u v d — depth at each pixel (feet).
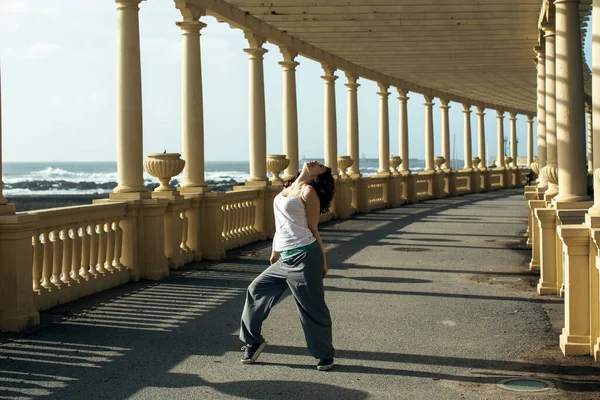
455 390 17.31
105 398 16.89
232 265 38.40
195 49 40.57
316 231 19.22
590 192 40.63
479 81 86.07
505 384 17.72
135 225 33.12
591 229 19.19
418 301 28.45
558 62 27.53
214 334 23.15
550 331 23.24
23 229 23.70
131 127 33.60
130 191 33.37
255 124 50.31
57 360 20.13
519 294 29.78
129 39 33.78
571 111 27.12
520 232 54.34
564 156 27.14
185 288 31.35
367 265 38.09
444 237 51.42
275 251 19.99
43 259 27.20
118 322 24.81
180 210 37.35
